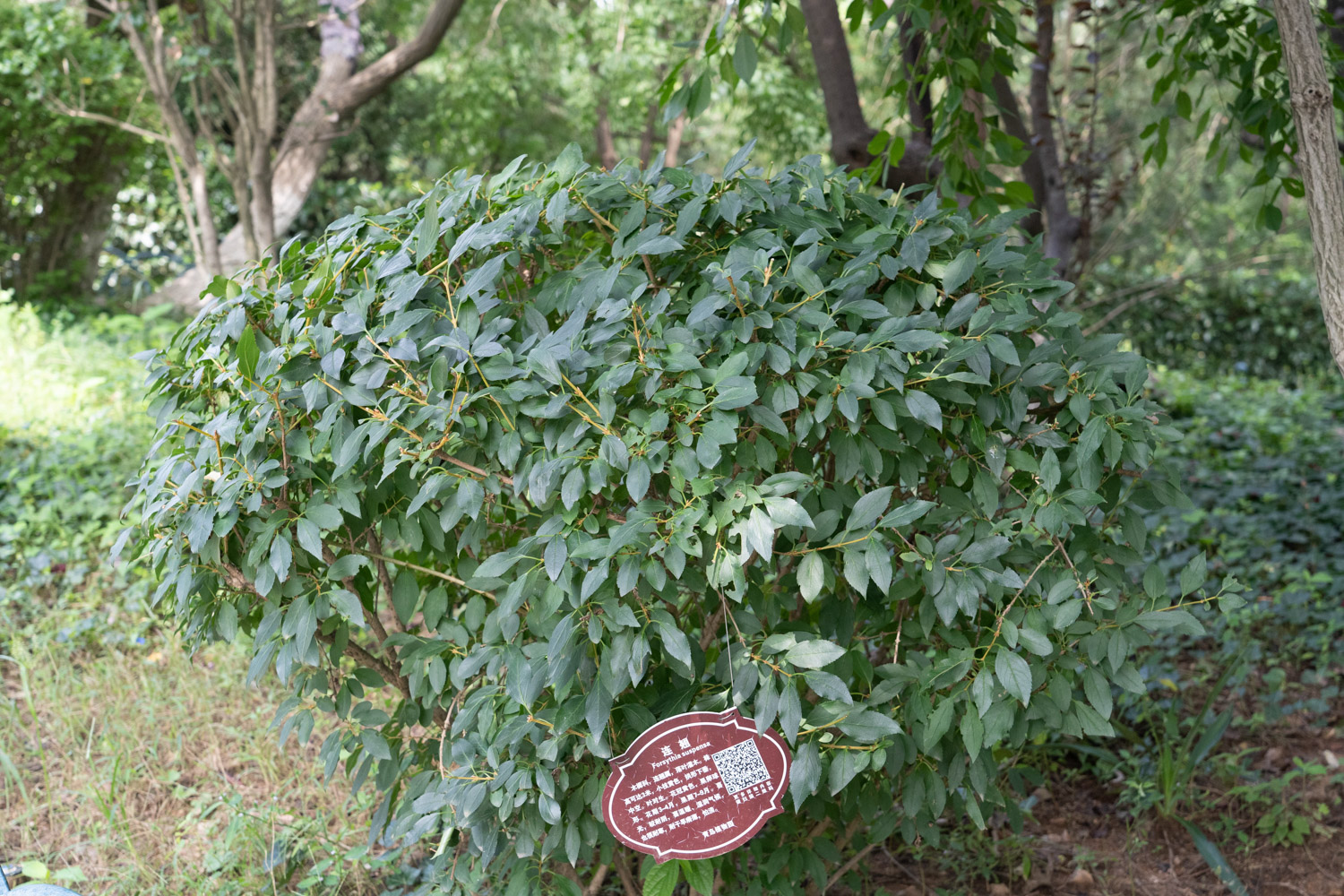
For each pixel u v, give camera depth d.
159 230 13.48
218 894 2.57
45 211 11.02
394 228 2.05
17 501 4.85
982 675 1.80
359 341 1.82
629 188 1.90
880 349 1.73
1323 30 4.20
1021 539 1.89
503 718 1.88
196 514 1.84
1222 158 3.48
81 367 7.24
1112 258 11.96
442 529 1.89
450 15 9.09
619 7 11.48
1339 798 3.09
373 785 2.99
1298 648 4.01
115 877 2.67
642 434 1.67
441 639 1.97
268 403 1.86
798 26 2.75
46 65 9.16
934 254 1.95
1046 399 1.95
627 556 1.64
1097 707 1.87
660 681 1.91
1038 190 4.52
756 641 1.79
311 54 13.54
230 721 3.41
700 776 1.77
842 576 2.04
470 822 1.89
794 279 1.77
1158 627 1.82
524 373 1.70
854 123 4.06
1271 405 8.72
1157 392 9.23
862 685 2.04
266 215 7.09
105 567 4.28
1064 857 2.88
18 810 2.96
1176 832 2.96
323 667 2.07
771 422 1.68
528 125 14.38
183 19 7.81
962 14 3.14
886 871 2.77
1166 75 3.40
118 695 3.49
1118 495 1.95
